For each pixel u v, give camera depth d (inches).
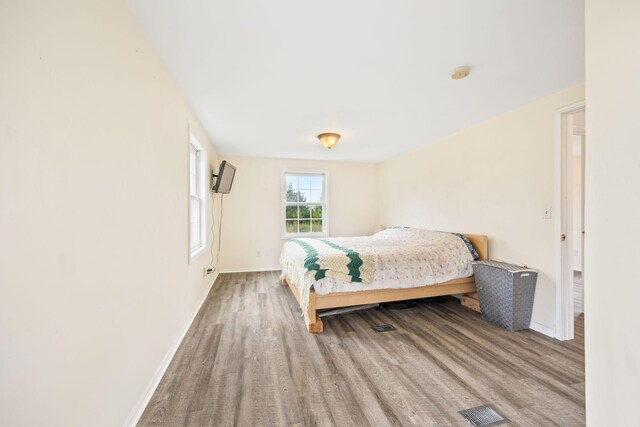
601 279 34.3
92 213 43.4
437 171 154.4
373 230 227.3
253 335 97.8
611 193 33.1
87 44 42.1
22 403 30.5
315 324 100.5
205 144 141.9
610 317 33.3
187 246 103.7
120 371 51.9
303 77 83.9
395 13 56.7
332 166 218.1
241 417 58.5
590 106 35.6
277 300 136.6
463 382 70.5
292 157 204.1
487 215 121.8
